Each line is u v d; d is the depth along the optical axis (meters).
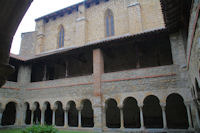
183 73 14.08
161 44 19.30
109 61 22.66
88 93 17.80
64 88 19.53
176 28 14.77
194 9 6.46
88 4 29.22
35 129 8.84
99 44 17.66
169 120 18.56
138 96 15.48
